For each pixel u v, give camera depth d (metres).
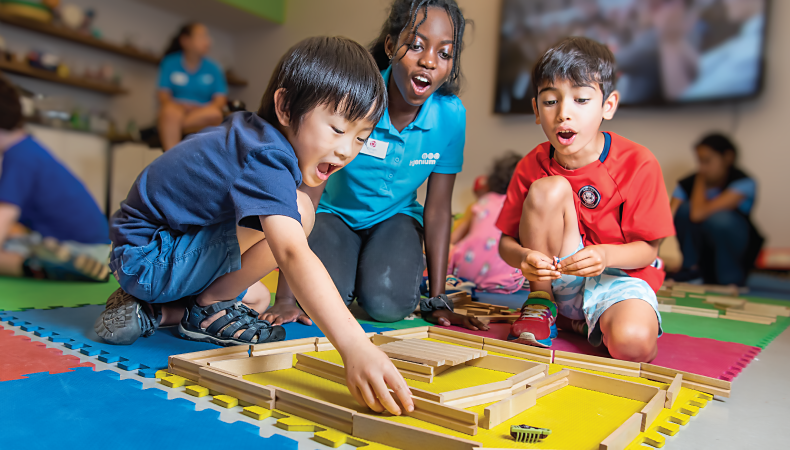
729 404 0.83
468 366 0.94
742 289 2.71
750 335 1.45
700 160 3.03
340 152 0.81
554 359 0.97
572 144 1.10
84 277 1.83
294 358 0.90
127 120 3.97
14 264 1.80
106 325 0.98
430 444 0.56
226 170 0.85
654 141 3.23
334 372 0.81
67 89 3.62
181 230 0.97
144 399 0.72
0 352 0.91
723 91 3.04
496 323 1.44
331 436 0.61
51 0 3.44
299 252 0.73
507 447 0.58
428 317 1.38
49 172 1.86
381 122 1.36
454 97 1.47
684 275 2.97
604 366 0.93
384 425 0.60
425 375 0.82
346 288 1.38
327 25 4.39
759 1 2.94
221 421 0.65
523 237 1.20
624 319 0.99
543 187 1.14
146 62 4.09
